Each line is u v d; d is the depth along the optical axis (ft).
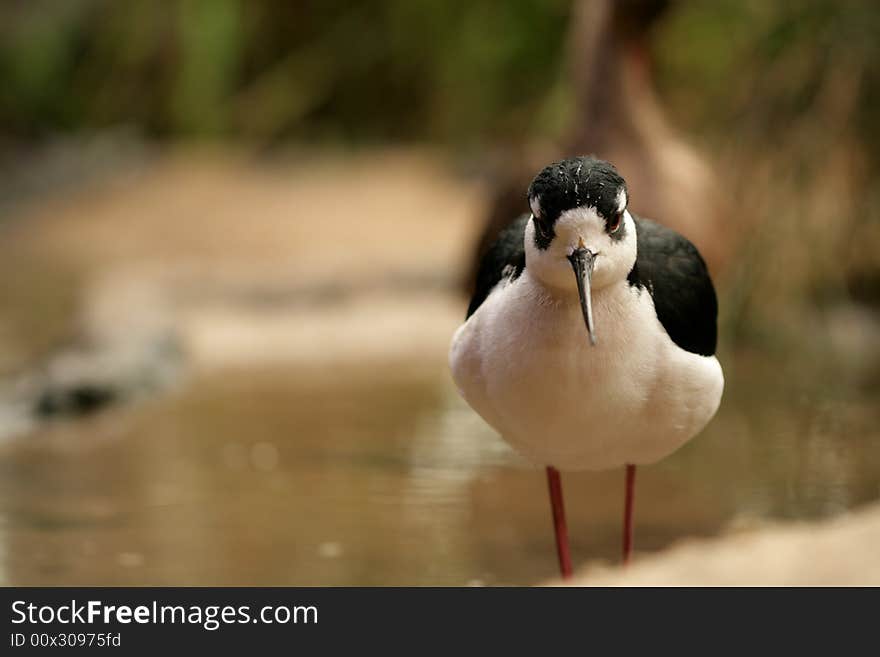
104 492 32.45
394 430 38.06
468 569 27.02
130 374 42.80
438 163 84.84
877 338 47.96
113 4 100.94
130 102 102.17
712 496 31.55
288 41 94.58
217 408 40.81
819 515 29.84
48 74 104.37
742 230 46.44
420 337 51.39
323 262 63.10
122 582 26.25
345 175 86.43
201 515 30.68
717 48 51.42
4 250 75.87
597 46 36.24
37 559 27.63
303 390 43.01
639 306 21.22
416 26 85.05
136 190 88.74
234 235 74.74
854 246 50.37
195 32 92.79
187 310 55.47
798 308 49.37
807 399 40.75
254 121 94.22
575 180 20.20
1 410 40.01
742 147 46.98
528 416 21.85
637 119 35.91
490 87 75.15
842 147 47.80
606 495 32.07
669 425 22.31
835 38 45.98
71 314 56.90
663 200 35.22
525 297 21.15
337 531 29.45
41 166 96.84
